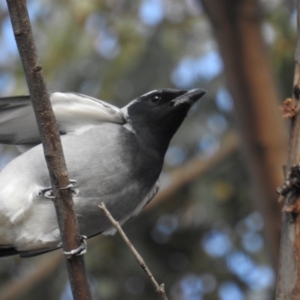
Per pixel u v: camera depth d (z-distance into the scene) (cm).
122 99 1203
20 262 1256
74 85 1205
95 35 1223
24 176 727
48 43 1220
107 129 762
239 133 922
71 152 735
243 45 912
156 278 1238
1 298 1155
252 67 913
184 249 1261
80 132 755
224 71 934
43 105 578
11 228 743
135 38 1211
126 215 794
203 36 1211
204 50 1199
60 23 1212
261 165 891
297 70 611
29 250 779
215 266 1248
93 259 1217
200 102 1207
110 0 1205
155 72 1202
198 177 1229
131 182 762
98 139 750
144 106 798
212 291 1245
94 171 737
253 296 1212
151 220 1255
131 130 780
